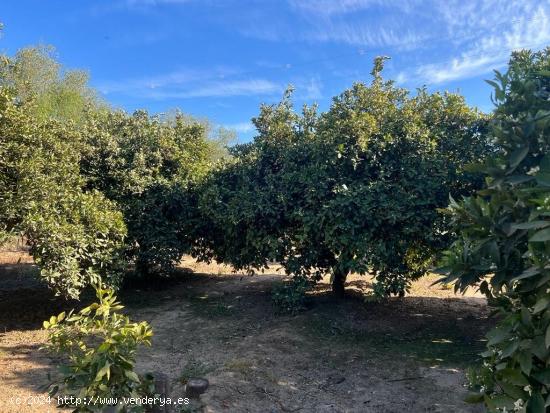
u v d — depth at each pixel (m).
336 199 5.64
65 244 5.61
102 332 2.76
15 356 4.93
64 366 2.53
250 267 8.16
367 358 5.12
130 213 7.51
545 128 2.26
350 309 6.87
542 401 1.85
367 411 3.90
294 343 5.54
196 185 7.85
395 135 5.95
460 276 2.40
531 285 2.06
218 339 5.75
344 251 5.83
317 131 6.56
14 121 5.51
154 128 8.83
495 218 2.31
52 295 7.88
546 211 1.79
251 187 6.77
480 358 5.06
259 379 4.49
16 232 5.23
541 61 3.04
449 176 5.80
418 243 6.16
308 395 4.20
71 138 7.08
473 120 6.12
